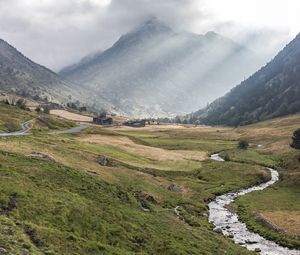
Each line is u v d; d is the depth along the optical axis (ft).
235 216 264.52
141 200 238.07
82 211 151.74
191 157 502.38
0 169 172.86
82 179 210.38
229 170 421.18
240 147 606.55
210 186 358.84
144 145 576.20
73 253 114.93
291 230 221.46
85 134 582.35
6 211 129.18
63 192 171.53
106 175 273.13
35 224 126.11
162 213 226.99
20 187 152.97
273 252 192.34
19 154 224.94
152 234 164.25
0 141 291.99
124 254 128.98
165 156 472.03
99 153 384.68
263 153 554.87
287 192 333.83
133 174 315.78
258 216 250.98
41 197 150.00
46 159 228.84
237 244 199.82
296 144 446.19
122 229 153.89
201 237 190.19
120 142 536.83
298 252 193.16
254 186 376.89
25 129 541.34
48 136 456.04
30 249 103.19
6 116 607.78
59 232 125.39
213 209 284.20
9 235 107.34
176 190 314.96
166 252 148.36
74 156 306.55
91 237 136.77
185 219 232.12
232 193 344.69
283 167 457.68
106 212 167.43
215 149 618.03
